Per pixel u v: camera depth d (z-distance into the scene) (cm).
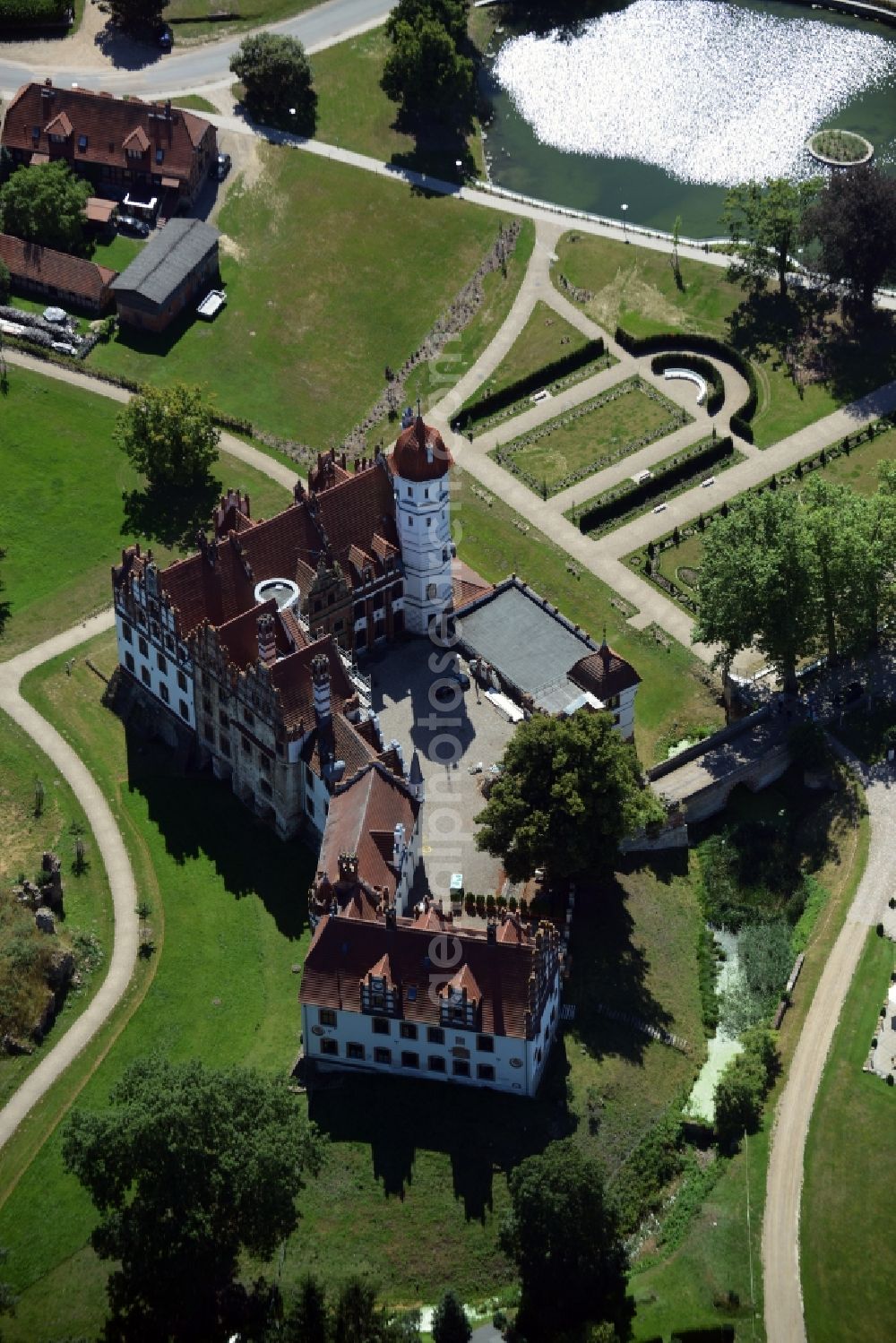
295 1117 18112
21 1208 18475
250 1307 17938
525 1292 17900
